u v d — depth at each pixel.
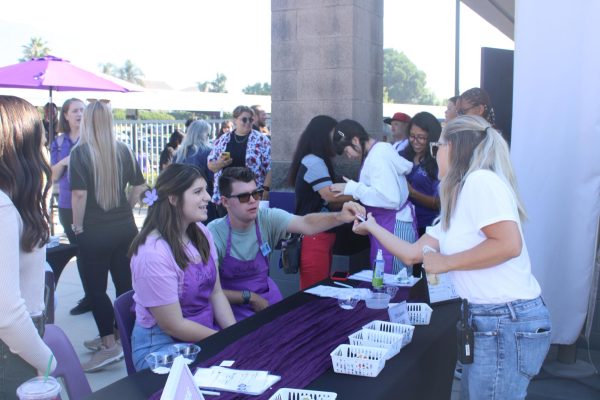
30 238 1.92
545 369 3.95
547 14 3.66
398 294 3.33
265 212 3.54
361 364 2.14
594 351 4.22
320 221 3.42
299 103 5.56
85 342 4.52
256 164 6.02
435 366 2.59
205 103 12.57
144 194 2.82
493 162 2.30
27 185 1.91
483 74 4.97
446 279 3.16
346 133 4.15
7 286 1.78
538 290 2.35
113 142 4.12
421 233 4.63
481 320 2.30
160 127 10.55
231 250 3.36
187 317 2.84
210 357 2.34
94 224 4.13
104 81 7.27
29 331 1.83
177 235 2.77
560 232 3.81
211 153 6.14
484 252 2.20
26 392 1.60
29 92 9.38
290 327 2.70
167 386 1.50
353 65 5.35
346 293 3.23
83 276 4.82
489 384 2.32
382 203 3.96
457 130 2.35
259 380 2.09
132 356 2.78
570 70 3.67
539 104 3.75
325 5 5.36
